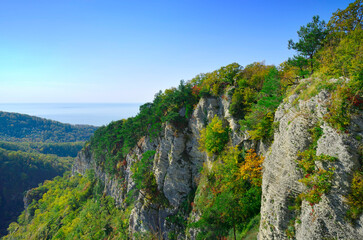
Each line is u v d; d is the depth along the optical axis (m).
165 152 56.62
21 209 176.25
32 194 151.50
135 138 79.94
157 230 53.22
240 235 29.02
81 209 97.56
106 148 102.94
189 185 51.56
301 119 18.45
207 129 44.31
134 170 67.56
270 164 21.91
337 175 14.39
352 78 14.98
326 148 15.41
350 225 13.52
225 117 43.66
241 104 40.44
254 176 30.23
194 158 52.03
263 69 42.62
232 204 30.30
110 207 79.69
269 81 33.53
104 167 101.56
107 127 108.06
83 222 79.94
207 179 42.53
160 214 53.50
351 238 13.37
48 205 129.00
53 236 88.50
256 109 32.84
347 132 14.54
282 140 20.64
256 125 31.84
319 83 18.08
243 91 40.62
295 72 31.88
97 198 93.31
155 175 58.38
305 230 16.06
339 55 20.80
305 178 16.28
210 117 47.91
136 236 55.59
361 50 18.70
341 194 14.13
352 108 14.73
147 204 55.94
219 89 48.25
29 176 196.25
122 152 86.19
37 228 106.75
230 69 49.31
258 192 29.48
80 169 142.62
